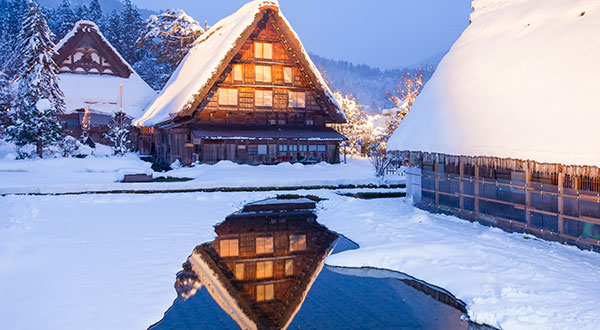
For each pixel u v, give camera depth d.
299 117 36.81
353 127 51.62
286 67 35.84
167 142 36.47
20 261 10.27
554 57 13.68
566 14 14.84
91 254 11.10
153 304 8.27
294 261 11.53
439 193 16.84
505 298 8.30
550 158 10.98
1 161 29.25
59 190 21.48
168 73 64.94
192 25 55.91
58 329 6.97
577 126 10.95
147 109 46.31
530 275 9.34
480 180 14.57
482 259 10.65
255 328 7.57
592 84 11.70
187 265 10.87
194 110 31.70
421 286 9.69
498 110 13.66
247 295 9.18
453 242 12.16
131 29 88.19
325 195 22.30
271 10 33.00
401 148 17.34
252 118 35.53
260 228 15.23
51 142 32.72
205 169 29.67
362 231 14.44
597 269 9.55
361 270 10.82
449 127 15.12
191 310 8.23
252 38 34.75
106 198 20.12
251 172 28.50
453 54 18.97
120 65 53.97
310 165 33.28
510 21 17.47
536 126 11.94
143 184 22.80
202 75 31.62
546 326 7.12
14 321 7.18
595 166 10.03
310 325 7.69
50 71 39.72
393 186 26.28
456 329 7.53
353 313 8.27
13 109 37.09
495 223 13.89
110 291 8.73
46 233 13.10
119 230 13.84
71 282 9.09
